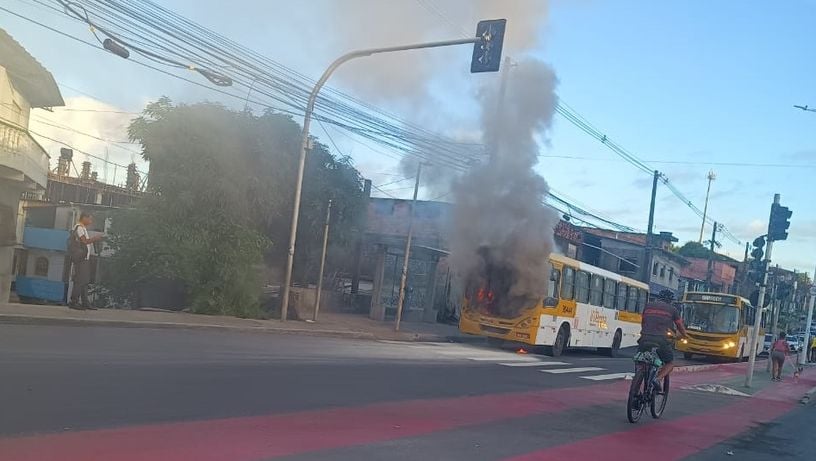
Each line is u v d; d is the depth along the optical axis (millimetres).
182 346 11453
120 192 38062
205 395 7719
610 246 49594
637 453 7512
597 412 10109
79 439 5488
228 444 5812
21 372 7719
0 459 4805
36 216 34438
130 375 8312
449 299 30484
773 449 8852
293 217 18453
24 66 19375
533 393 11367
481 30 14203
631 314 27188
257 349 12398
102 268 23781
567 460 6738
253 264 20359
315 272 27766
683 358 33062
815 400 16188
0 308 12359
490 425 8062
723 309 30625
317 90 17250
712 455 7957
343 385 9617
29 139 19797
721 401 13586
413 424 7551
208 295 19109
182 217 19719
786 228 17328
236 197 20266
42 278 32250
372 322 23859
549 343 20516
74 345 9977
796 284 69875
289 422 6910
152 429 6027
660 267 52031
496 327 20078
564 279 21031
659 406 10312
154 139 20172
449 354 16641
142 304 20453
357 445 6305
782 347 21141
